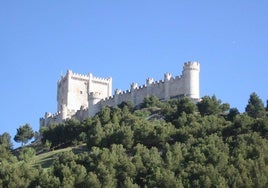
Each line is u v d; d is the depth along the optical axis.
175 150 127.62
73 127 179.62
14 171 123.88
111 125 162.88
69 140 178.62
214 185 108.50
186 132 144.75
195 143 135.62
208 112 179.88
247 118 146.12
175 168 119.12
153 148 131.88
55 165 127.06
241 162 114.88
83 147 162.62
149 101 196.88
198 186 108.75
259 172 110.69
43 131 192.00
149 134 147.50
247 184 106.94
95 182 114.56
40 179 119.69
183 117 162.75
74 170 121.69
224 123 153.38
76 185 115.44
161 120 174.38
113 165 122.25
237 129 143.00
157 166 120.00
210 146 125.44
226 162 117.19
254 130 142.25
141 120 169.62
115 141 148.38
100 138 152.38
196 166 115.38
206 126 148.25
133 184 113.69
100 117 179.88
